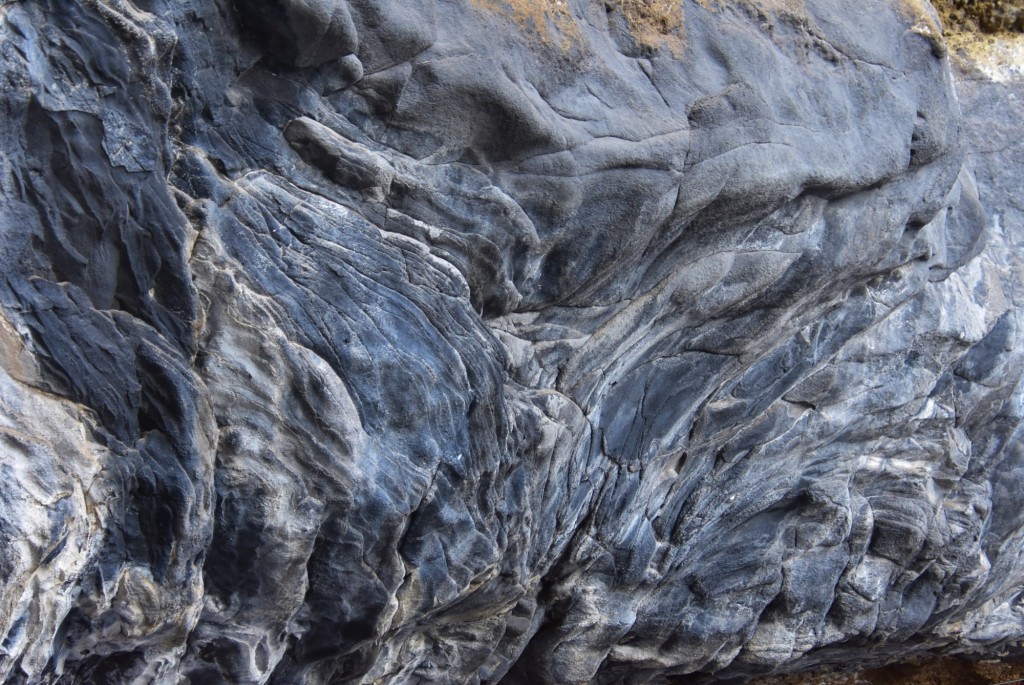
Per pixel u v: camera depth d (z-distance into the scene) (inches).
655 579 176.6
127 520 101.4
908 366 184.4
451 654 154.4
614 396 157.4
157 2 99.6
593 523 165.0
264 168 110.7
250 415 106.6
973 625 226.8
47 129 94.6
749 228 147.6
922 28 162.1
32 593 91.8
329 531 114.3
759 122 140.3
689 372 161.6
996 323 196.1
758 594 189.2
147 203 100.5
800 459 181.9
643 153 130.2
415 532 121.1
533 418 140.0
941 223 181.3
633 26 135.2
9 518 88.8
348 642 124.8
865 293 172.7
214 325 104.9
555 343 143.7
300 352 108.1
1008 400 203.5
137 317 101.3
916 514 195.3
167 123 102.2
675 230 139.9
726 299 152.8
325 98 112.3
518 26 120.9
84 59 96.0
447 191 120.7
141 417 101.3
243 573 111.2
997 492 208.8
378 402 113.3
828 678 246.4
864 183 153.3
